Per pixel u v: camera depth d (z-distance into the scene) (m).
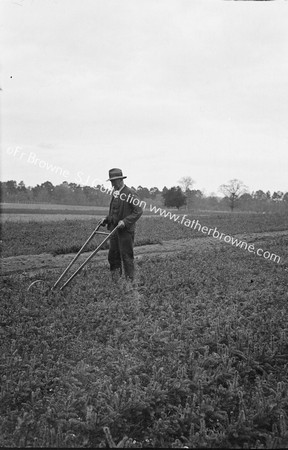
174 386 4.06
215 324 5.49
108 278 8.33
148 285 7.83
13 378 4.29
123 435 3.62
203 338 5.18
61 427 3.51
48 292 7.28
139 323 5.72
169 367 4.43
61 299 6.90
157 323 5.59
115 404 3.76
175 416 3.73
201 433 3.44
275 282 7.79
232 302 6.62
